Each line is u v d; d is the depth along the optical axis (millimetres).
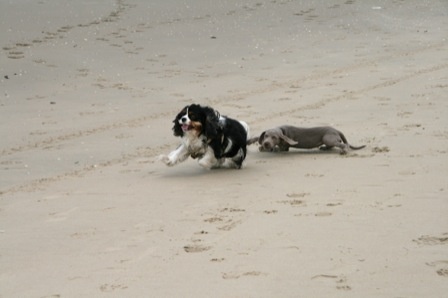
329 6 35219
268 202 11180
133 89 22062
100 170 14125
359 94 20375
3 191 12961
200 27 30922
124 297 7949
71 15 32062
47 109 19891
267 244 9281
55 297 8070
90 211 11328
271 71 24266
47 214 11320
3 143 16641
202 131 13219
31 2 34062
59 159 15156
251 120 17953
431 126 16078
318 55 26609
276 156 14352
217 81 22984
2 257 9445
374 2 36219
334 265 8461
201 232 9930
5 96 21344
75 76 23641
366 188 11609
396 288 7770
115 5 34406
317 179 12359
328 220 10094
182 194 11969
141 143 16281
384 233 9438
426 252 8703
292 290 7855
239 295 7797
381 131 15883
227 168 13602
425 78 22156
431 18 33219
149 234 10008
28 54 26000
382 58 25859
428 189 11359
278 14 33594
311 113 18375
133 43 28141
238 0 36188
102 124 18203
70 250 9570
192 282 8227
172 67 24984
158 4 35031
